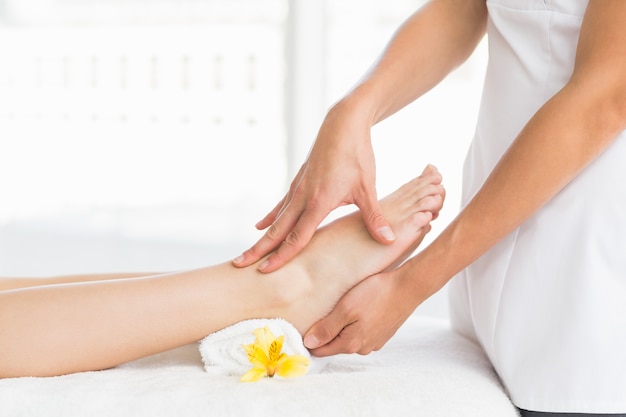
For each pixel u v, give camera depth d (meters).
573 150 0.87
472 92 2.76
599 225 0.88
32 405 0.84
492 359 0.96
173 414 0.82
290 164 2.62
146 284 1.00
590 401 0.87
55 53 3.58
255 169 3.34
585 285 0.88
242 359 0.96
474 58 2.73
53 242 3.34
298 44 2.58
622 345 0.87
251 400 0.83
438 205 1.09
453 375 0.94
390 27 2.83
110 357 0.97
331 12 2.84
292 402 0.83
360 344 0.99
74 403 0.83
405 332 1.21
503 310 0.94
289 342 1.00
